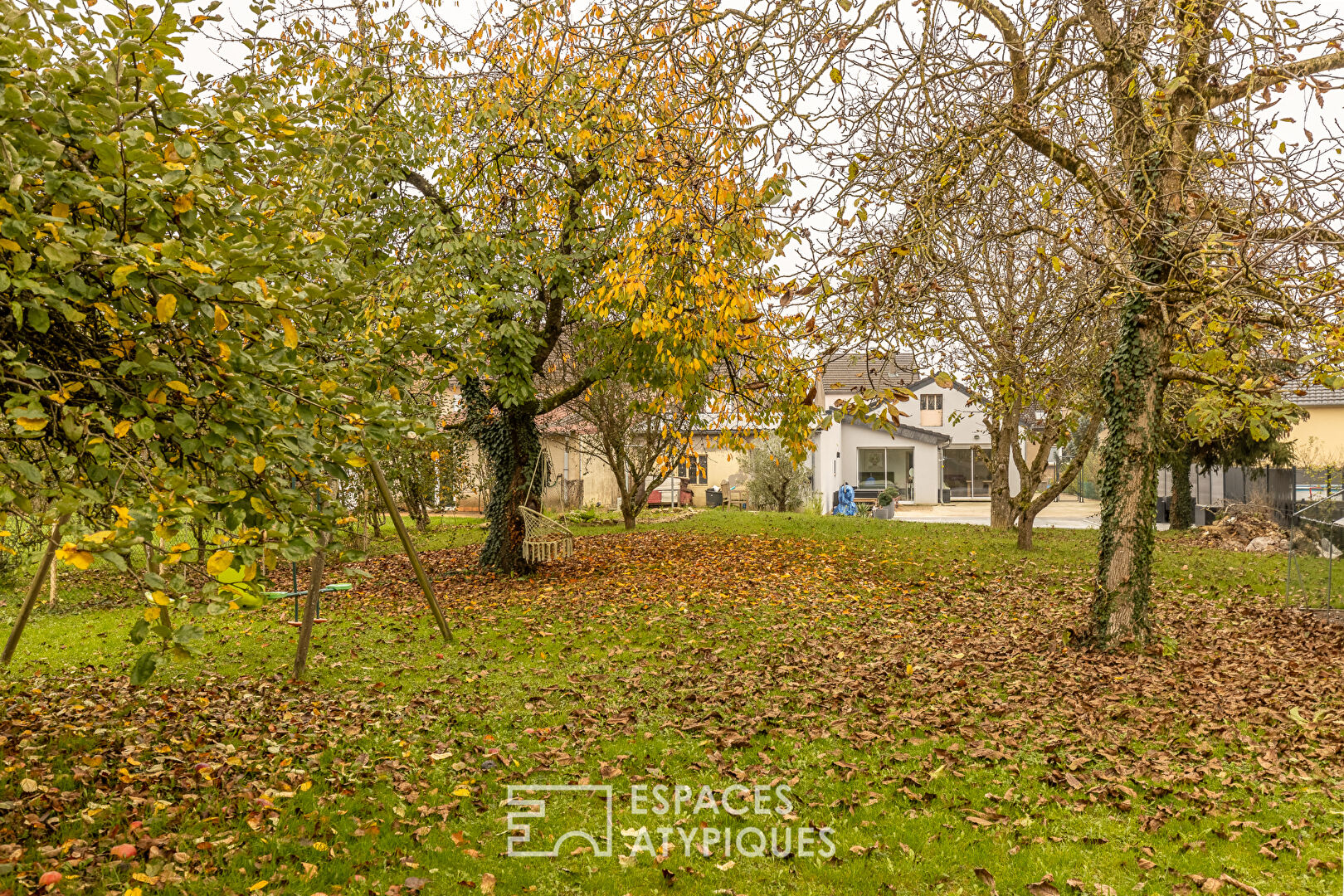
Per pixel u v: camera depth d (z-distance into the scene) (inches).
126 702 266.4
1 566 496.1
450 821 179.9
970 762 211.3
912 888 152.1
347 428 143.8
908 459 1413.6
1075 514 1221.7
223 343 121.3
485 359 403.5
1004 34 261.4
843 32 193.6
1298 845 164.1
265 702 268.7
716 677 297.9
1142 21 231.5
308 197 185.5
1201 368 255.3
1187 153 243.9
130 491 121.6
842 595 471.2
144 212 121.3
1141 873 155.1
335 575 581.0
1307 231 194.4
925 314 236.8
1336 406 1178.6
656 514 988.6
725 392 398.9
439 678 301.0
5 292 111.8
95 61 133.9
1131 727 237.9
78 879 145.5
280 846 163.2
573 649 348.2
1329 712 246.4
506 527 582.2
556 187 468.1
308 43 279.7
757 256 208.5
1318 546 405.7
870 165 229.0
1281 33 203.3
